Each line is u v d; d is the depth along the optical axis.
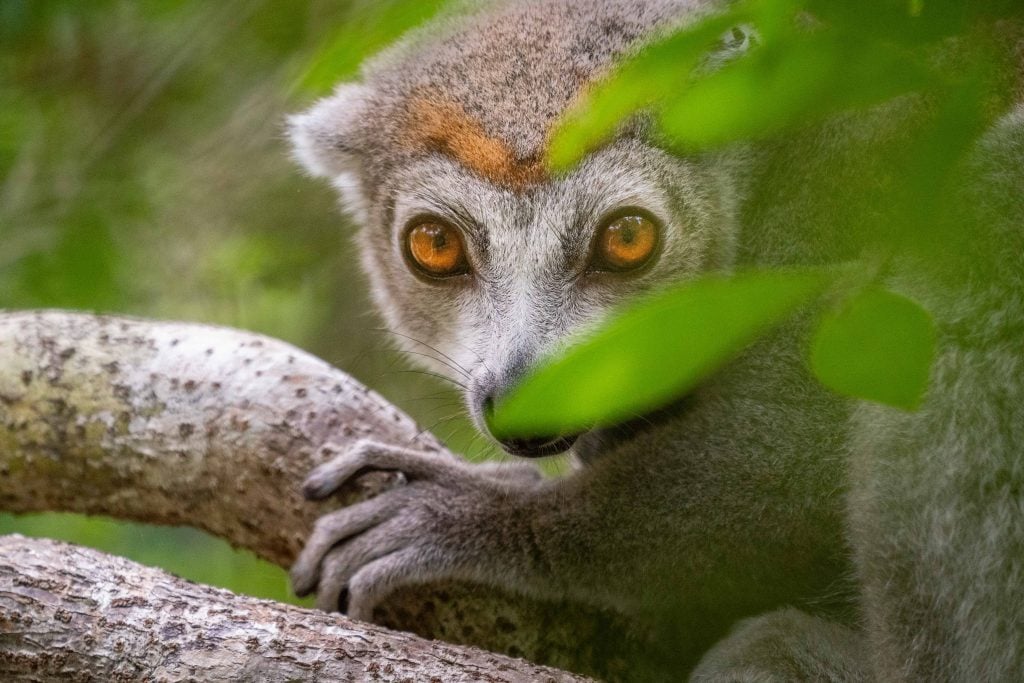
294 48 11.62
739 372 7.80
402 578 7.78
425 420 11.91
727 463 7.82
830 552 7.82
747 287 2.95
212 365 8.98
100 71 13.36
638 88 3.52
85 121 13.42
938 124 3.72
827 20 3.48
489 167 7.96
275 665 6.07
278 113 12.23
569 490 8.09
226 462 8.61
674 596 8.07
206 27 12.49
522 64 8.07
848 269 4.53
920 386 3.22
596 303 8.01
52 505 9.06
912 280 6.47
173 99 13.55
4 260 12.71
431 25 8.67
